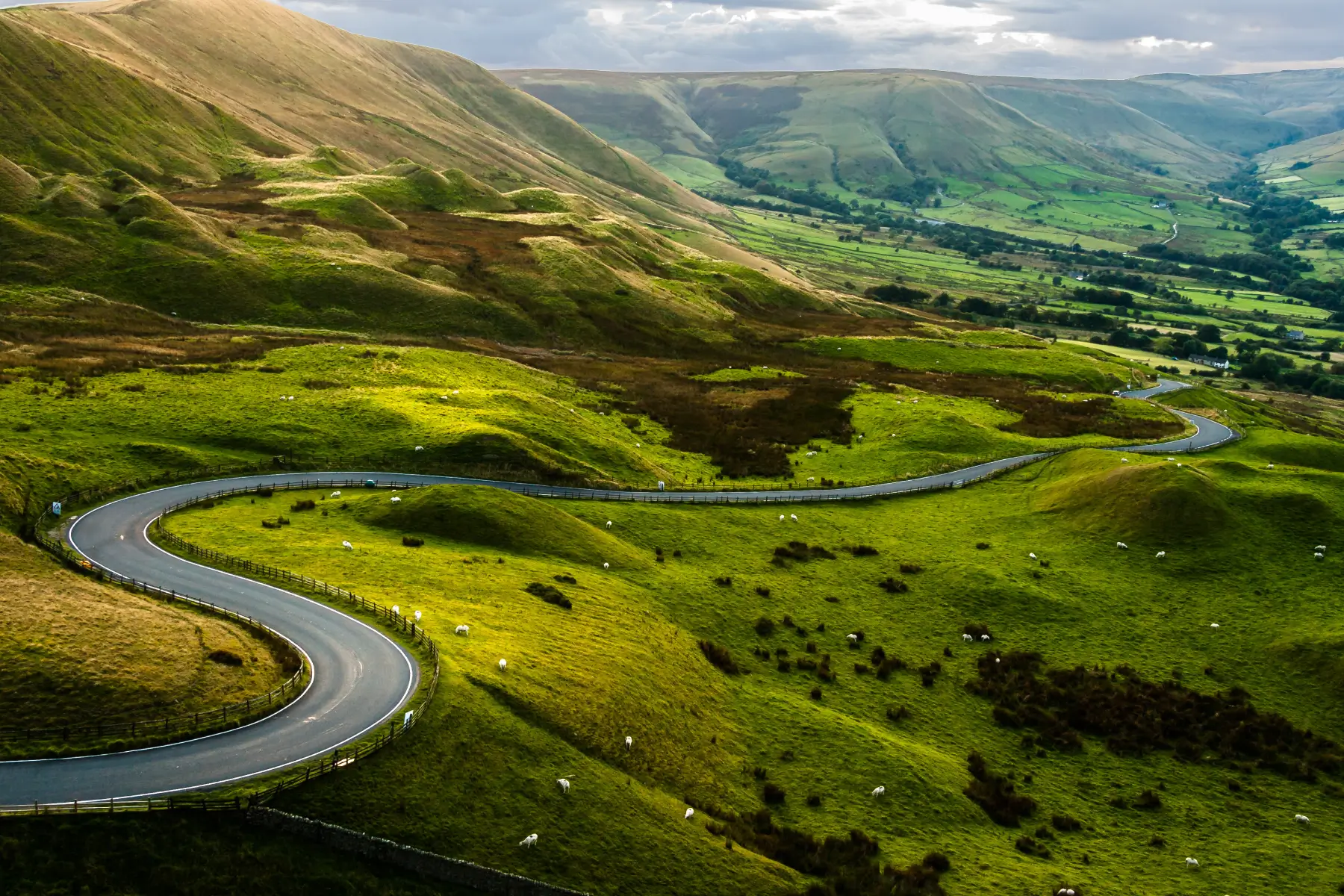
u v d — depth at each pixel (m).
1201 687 77.19
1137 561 97.19
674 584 83.00
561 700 55.97
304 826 42.72
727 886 46.56
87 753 44.22
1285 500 105.56
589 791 49.62
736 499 108.12
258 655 54.72
